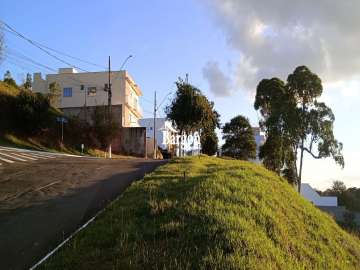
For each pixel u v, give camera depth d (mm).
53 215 13078
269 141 57125
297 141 56625
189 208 11438
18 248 10234
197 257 8539
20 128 47656
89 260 8711
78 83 72625
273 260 9430
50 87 68500
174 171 19969
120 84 71938
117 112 66625
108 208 12742
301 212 17453
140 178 19688
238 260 8469
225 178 16594
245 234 9898
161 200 12703
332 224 19594
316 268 11242
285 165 57094
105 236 9961
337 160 56250
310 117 55812
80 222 12305
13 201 15008
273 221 12562
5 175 20531
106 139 56312
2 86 51000
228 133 63719
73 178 19984
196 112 45938
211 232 9727
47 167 23750
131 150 62938
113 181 19156
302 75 56281
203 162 25953
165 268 8000
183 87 46438
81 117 61719
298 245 12234
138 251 8844
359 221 56281
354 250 16672
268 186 18375
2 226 11984
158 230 10008
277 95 58125
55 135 51250
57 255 9203
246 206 12836
